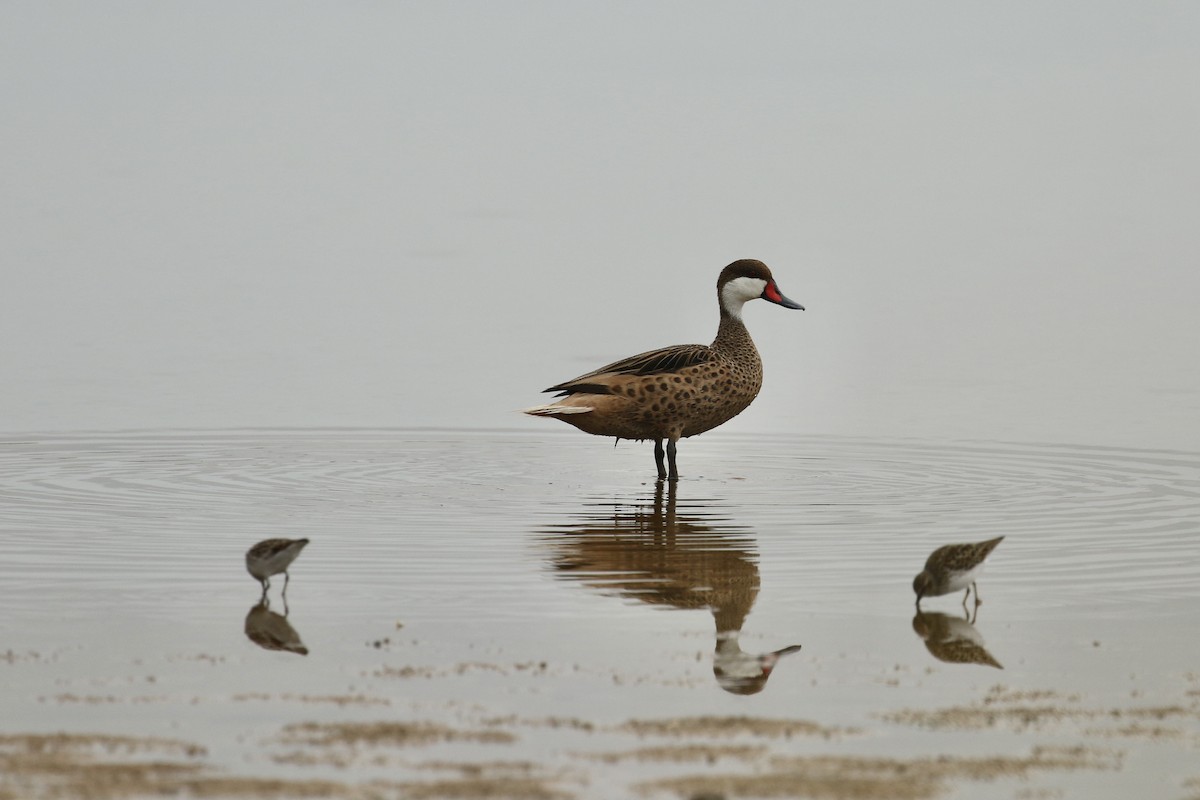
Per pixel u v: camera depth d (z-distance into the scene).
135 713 10.05
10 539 15.20
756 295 20.30
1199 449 20.67
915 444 21.28
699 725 9.91
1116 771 9.27
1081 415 23.03
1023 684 10.89
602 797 8.72
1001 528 15.95
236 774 8.98
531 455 20.69
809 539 15.41
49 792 8.69
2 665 11.08
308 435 21.86
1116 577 13.90
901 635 12.09
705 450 21.14
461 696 10.47
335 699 10.38
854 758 9.39
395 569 14.05
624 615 12.61
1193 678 11.03
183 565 14.14
